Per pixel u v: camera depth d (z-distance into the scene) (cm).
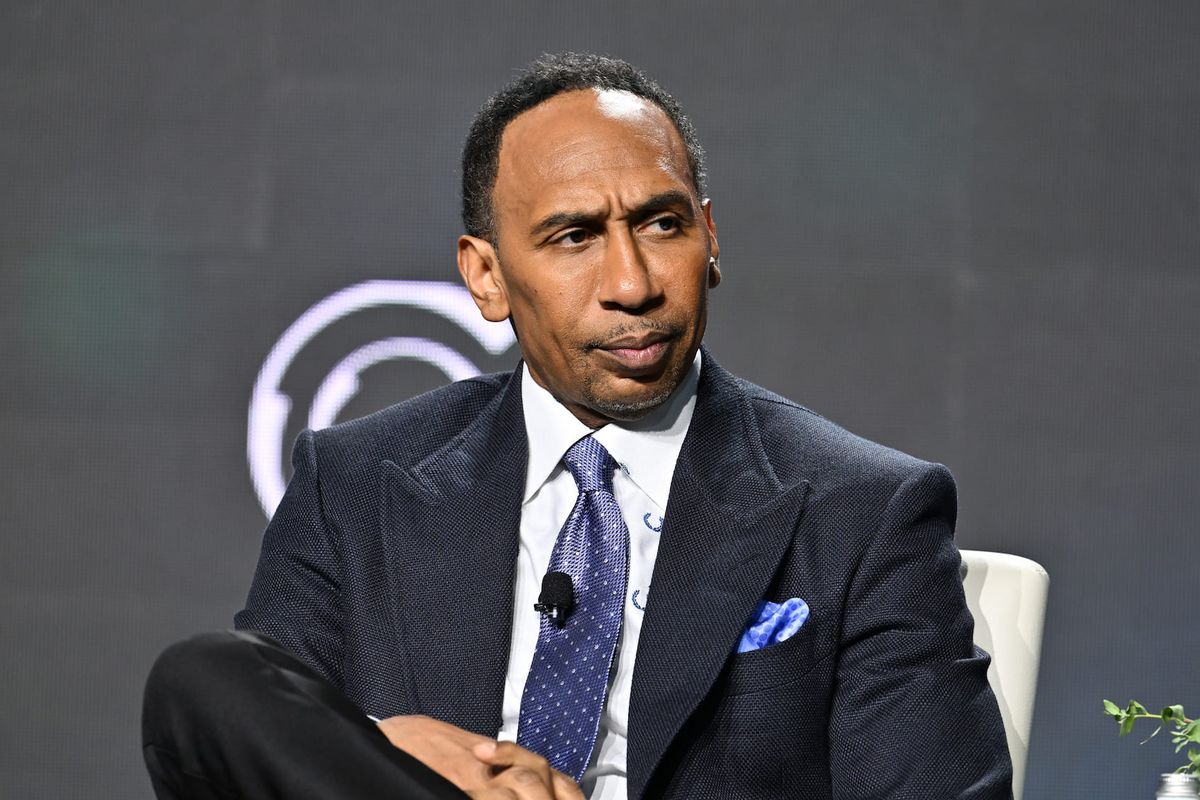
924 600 495
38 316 1420
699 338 502
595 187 480
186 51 1418
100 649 1413
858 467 517
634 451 524
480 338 1414
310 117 1416
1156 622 1398
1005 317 1398
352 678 521
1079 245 1398
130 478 1417
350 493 547
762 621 492
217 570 1416
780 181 1403
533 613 515
